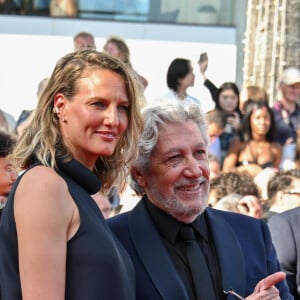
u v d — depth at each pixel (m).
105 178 4.03
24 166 3.75
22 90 10.68
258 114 10.19
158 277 4.16
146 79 11.08
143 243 4.26
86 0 11.34
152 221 4.34
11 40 10.81
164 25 11.29
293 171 7.34
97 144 3.65
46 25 10.96
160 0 11.48
